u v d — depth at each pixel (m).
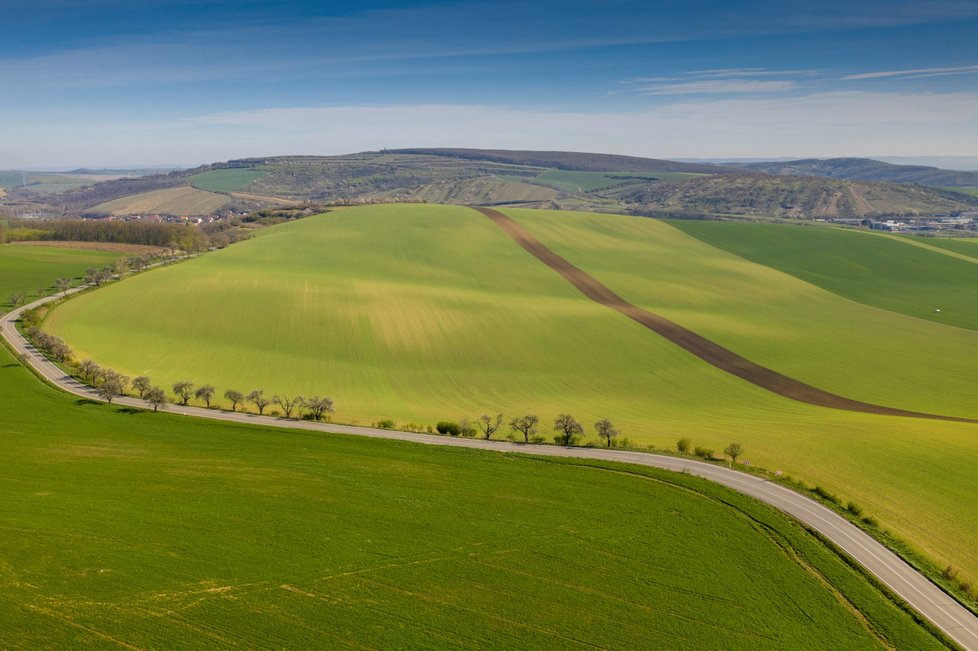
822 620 36.34
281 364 93.62
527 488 51.97
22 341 91.06
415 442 62.19
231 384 84.94
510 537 43.91
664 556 42.22
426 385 90.62
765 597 38.22
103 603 34.47
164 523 43.56
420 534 43.84
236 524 43.97
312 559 40.06
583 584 38.75
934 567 42.47
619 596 37.72
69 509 44.75
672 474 55.22
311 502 47.94
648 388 93.88
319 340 102.50
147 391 71.56
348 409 77.69
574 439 65.88
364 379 90.94
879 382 100.38
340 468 54.75
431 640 33.12
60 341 85.81
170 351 94.81
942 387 99.19
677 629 35.00
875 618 36.66
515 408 82.94
